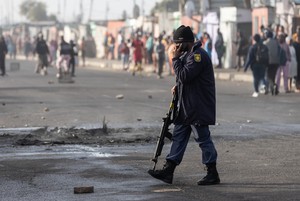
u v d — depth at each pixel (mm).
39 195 10828
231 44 52125
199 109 11555
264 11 48781
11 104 26875
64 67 41438
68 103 27188
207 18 55719
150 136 17312
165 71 54062
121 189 11180
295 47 32750
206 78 11609
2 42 48469
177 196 10648
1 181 12000
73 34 90562
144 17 74312
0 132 18469
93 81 42281
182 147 11711
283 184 11516
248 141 16734
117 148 15656
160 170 11656
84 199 10469
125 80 43625
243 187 11320
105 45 75625
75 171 12859
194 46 11641
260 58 30328
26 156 14617
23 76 48000
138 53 49000
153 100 28562
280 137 17391
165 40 50781
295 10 44656
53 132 17688
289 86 35250
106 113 23344
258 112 23672
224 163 13664
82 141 16594
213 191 11016
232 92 33500
